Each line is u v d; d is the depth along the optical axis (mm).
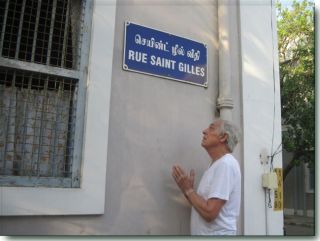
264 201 3416
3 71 2428
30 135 2504
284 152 13742
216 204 2477
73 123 2572
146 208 2777
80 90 2613
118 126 2754
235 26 3557
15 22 2506
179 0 3240
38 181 2381
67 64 2682
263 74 3625
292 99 10617
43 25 2609
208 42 3377
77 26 2715
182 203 2949
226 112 3250
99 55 2699
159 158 2906
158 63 3010
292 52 11203
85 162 2529
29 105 2516
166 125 2990
